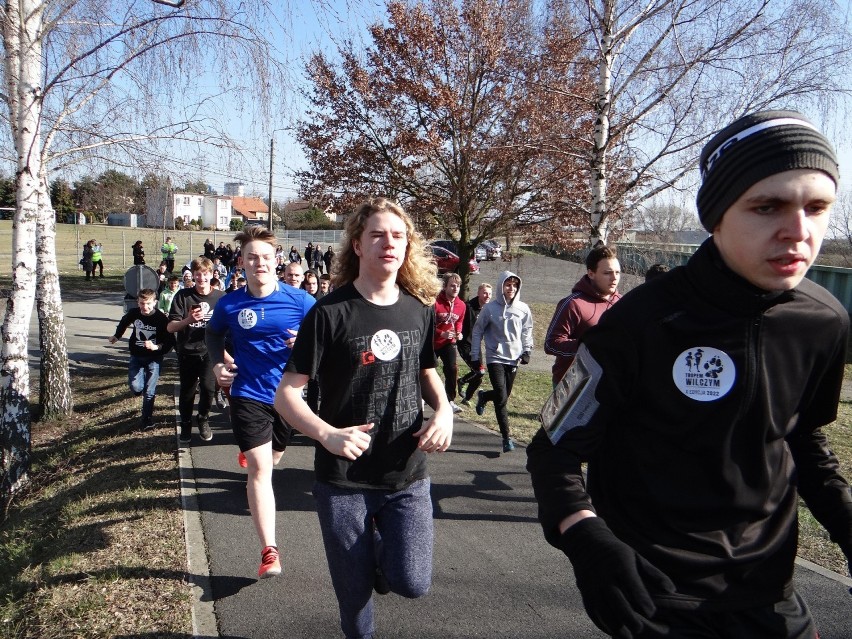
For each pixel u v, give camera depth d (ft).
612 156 31.76
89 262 104.42
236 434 13.08
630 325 4.94
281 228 191.11
